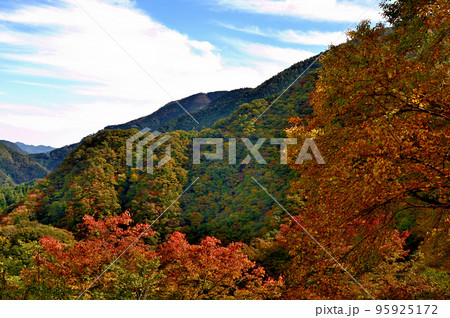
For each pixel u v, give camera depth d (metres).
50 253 8.50
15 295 6.18
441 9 4.83
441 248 6.36
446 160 4.84
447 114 4.85
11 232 21.28
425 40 5.54
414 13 5.72
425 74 4.97
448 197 5.18
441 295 7.59
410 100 4.72
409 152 4.75
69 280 7.68
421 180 5.02
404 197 5.25
